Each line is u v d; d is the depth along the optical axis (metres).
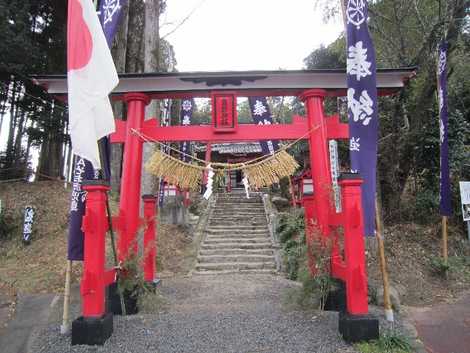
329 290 5.55
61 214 12.13
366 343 4.44
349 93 5.34
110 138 6.27
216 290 8.07
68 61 4.82
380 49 11.05
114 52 14.57
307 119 6.16
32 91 14.84
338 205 5.57
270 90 6.23
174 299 7.27
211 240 12.54
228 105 6.14
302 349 4.38
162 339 4.73
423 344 4.83
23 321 6.07
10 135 16.39
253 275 10.02
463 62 10.33
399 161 9.63
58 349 4.57
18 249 10.56
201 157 23.78
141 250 6.11
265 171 5.91
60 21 15.12
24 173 16.09
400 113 9.55
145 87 6.17
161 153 6.02
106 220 5.11
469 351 4.71
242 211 15.73
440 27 8.73
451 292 6.95
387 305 5.30
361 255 4.64
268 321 5.25
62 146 17.45
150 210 6.84
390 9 10.62
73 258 5.30
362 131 5.25
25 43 12.65
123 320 5.41
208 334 4.86
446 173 7.72
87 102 4.77
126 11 14.20
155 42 9.07
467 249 8.59
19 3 13.14
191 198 16.31
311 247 5.56
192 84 6.18
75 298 7.09
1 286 8.02
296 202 15.73
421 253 8.39
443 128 7.69
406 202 10.27
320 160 5.87
